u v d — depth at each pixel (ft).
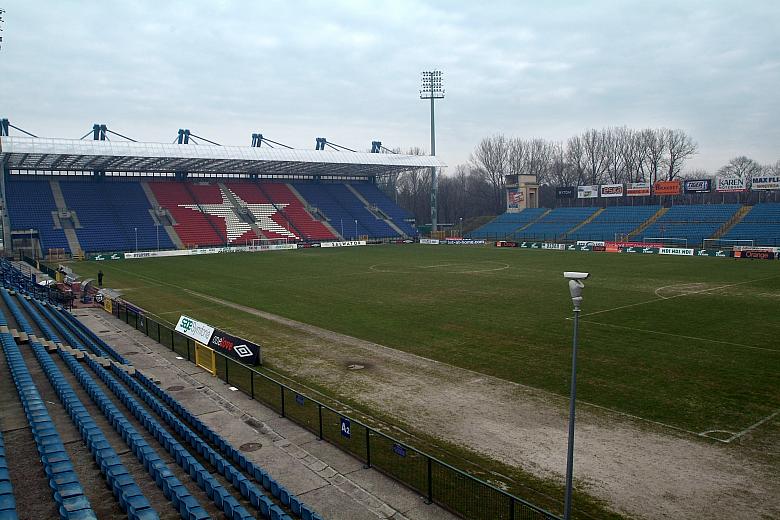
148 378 73.61
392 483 46.73
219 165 313.32
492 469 48.70
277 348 90.84
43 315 106.73
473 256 247.09
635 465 48.85
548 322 105.91
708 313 111.86
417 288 151.12
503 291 143.95
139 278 181.78
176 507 38.75
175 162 291.79
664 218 306.96
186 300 138.31
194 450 50.47
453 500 43.62
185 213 311.06
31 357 74.74
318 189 380.37
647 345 88.02
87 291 143.74
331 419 60.64
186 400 67.26
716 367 76.38
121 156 244.83
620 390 68.13
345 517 41.42
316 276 179.93
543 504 42.68
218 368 80.59
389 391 69.26
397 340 94.58
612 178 455.22
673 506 42.19
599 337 93.76
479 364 80.07
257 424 59.77
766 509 41.60
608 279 163.84
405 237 354.13
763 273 173.58
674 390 67.72
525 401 65.00
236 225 314.35
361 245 323.57
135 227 286.46
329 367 79.87
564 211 358.02
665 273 176.45
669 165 428.15
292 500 40.86
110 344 95.35
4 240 256.73
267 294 144.97
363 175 399.44
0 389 60.49
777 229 259.80
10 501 33.88
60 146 231.30
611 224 319.06
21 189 286.46
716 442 53.26
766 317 107.45
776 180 282.56
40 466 42.83
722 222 282.36
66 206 285.84
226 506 38.19
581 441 53.93
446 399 66.13
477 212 497.87
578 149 464.65
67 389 58.75
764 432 55.31
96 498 39.73
